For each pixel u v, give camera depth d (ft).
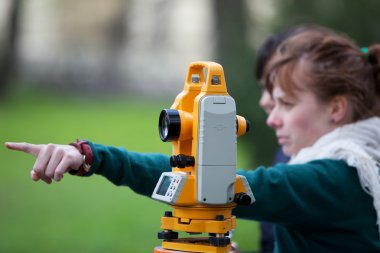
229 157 8.91
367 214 11.87
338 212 11.68
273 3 29.09
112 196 45.21
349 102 12.78
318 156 12.29
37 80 101.04
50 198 44.14
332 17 27.58
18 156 57.36
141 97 102.27
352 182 11.78
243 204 9.02
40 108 84.02
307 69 12.84
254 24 29.66
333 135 12.55
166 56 111.75
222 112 8.88
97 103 92.89
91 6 113.91
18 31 90.53
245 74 28.50
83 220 38.32
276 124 13.20
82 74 104.32
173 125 8.96
